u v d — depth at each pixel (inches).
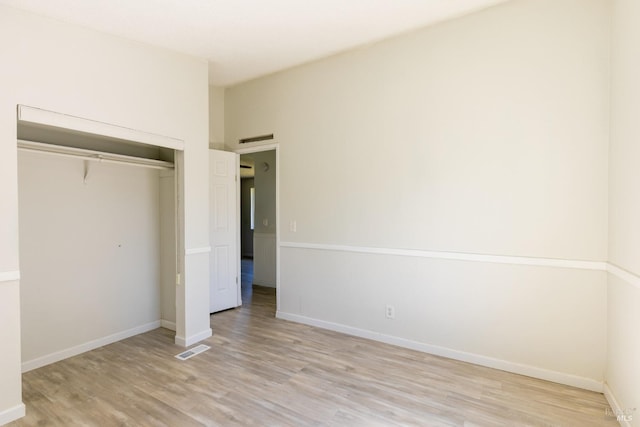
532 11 106.2
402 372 111.7
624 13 85.5
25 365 113.0
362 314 143.6
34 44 97.0
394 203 134.2
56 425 85.0
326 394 98.4
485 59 114.2
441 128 123.1
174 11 104.7
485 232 115.4
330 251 152.1
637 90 77.4
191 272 136.6
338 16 113.5
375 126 138.3
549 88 104.3
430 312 126.8
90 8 98.9
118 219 141.5
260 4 103.6
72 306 126.0
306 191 159.2
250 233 402.3
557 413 88.8
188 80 137.7
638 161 76.8
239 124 183.2
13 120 92.3
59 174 122.8
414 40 127.8
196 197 138.9
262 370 113.3
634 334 78.9
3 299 88.3
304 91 158.4
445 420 86.0
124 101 117.1
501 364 112.9
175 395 98.0
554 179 104.1
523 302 109.6
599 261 98.3
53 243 121.0
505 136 111.3
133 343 137.4
